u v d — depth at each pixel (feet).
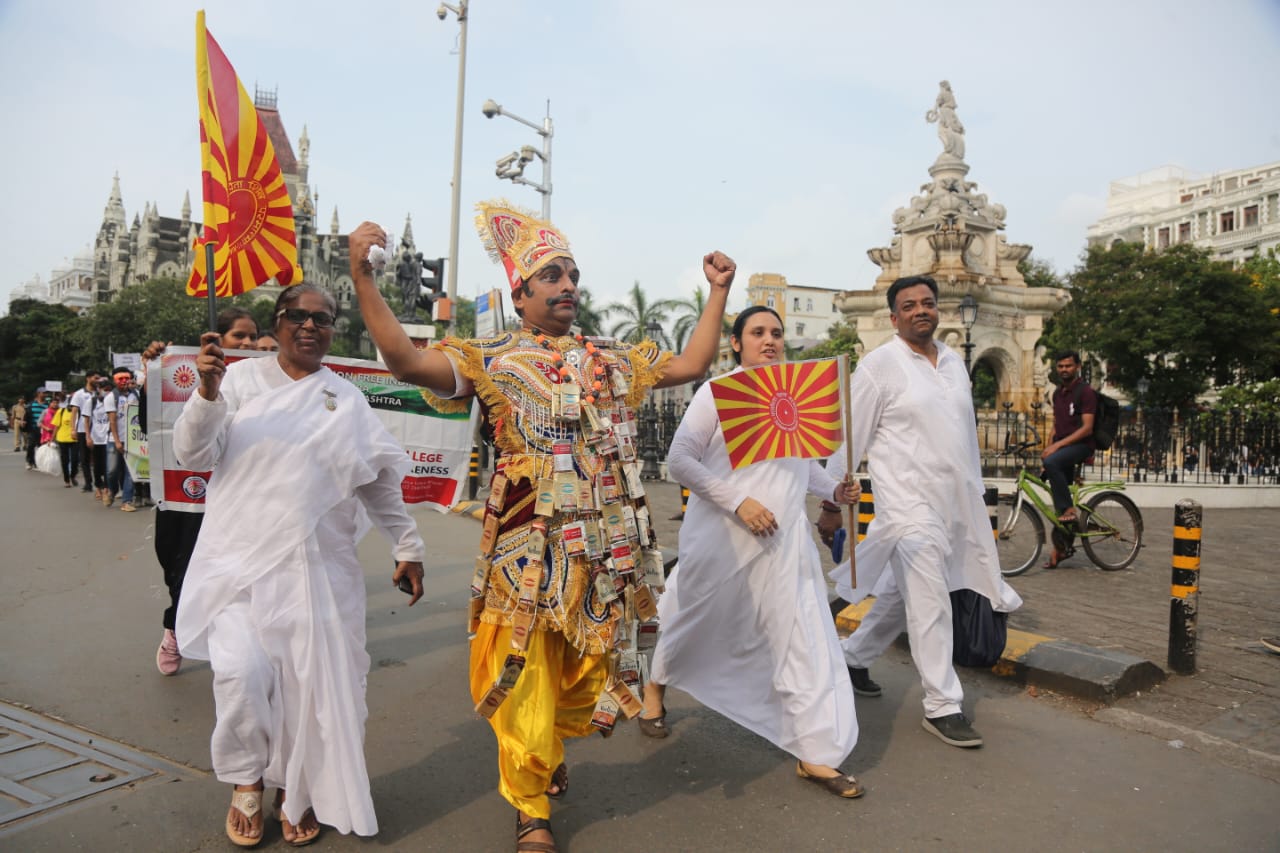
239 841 8.87
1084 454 25.29
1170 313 86.79
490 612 8.86
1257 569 26.53
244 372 9.64
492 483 9.05
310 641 8.88
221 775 8.79
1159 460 47.57
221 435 9.04
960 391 12.92
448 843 9.20
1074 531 25.41
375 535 28.58
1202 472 49.08
